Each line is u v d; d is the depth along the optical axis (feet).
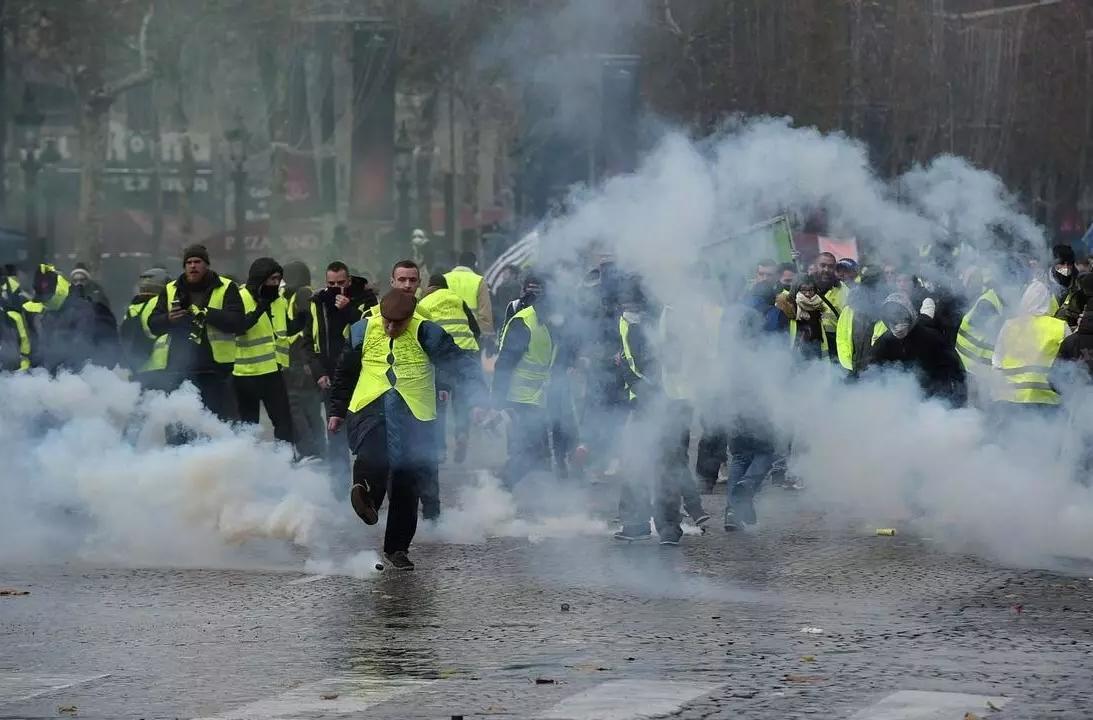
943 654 78.89
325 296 140.87
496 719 66.13
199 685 73.31
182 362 136.87
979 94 436.76
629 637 83.46
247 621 88.28
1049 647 80.53
